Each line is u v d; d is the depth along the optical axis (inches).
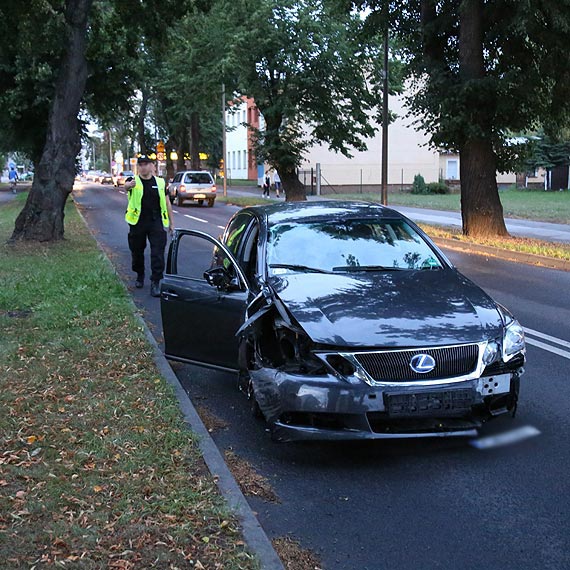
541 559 132.6
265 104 1307.8
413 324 177.3
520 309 372.8
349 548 137.3
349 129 1337.4
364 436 166.7
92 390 222.8
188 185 1407.5
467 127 641.6
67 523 137.0
